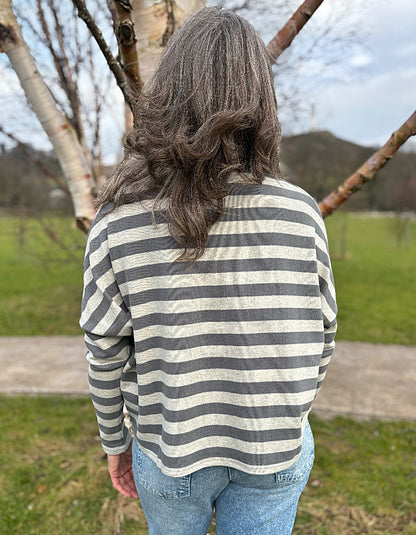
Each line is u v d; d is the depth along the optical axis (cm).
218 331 83
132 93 115
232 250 80
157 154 76
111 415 100
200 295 82
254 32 81
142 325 86
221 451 89
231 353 83
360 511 229
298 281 83
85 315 89
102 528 221
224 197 78
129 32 104
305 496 241
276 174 82
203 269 81
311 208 85
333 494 242
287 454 86
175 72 78
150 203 82
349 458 279
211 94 75
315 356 87
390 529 216
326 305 91
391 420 335
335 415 343
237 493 94
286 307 82
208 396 86
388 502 236
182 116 76
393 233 2147
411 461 277
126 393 95
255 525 94
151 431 93
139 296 84
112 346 90
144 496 99
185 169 75
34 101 152
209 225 78
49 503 239
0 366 473
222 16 80
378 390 393
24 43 144
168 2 134
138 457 98
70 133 162
